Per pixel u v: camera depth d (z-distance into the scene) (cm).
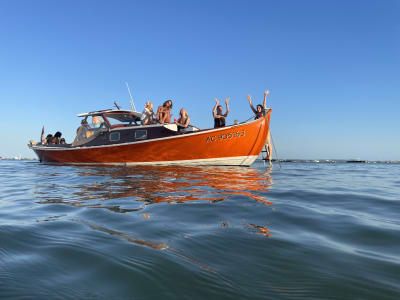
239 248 159
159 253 150
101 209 265
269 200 317
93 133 1141
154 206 276
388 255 151
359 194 403
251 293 109
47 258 144
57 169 897
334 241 175
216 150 988
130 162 1055
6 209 273
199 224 211
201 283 117
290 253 152
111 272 127
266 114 988
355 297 106
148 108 1090
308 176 725
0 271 128
